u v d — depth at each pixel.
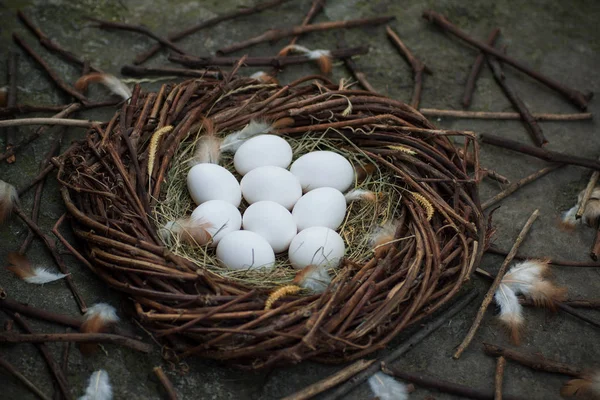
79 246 0.93
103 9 1.20
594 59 1.23
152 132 0.99
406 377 0.87
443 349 0.90
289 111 1.00
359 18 1.25
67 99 1.09
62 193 0.92
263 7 1.23
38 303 0.89
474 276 0.96
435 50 1.21
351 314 0.84
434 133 0.99
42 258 0.93
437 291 0.90
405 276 0.88
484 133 1.09
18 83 1.09
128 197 0.91
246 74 1.15
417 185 0.96
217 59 1.13
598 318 0.94
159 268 0.85
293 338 0.82
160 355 0.87
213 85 1.04
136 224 0.89
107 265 0.87
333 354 0.87
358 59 1.19
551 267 0.98
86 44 1.16
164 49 1.16
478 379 0.88
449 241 0.91
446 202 0.97
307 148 1.03
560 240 1.01
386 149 1.00
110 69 1.13
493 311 0.93
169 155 0.97
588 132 1.13
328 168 0.98
